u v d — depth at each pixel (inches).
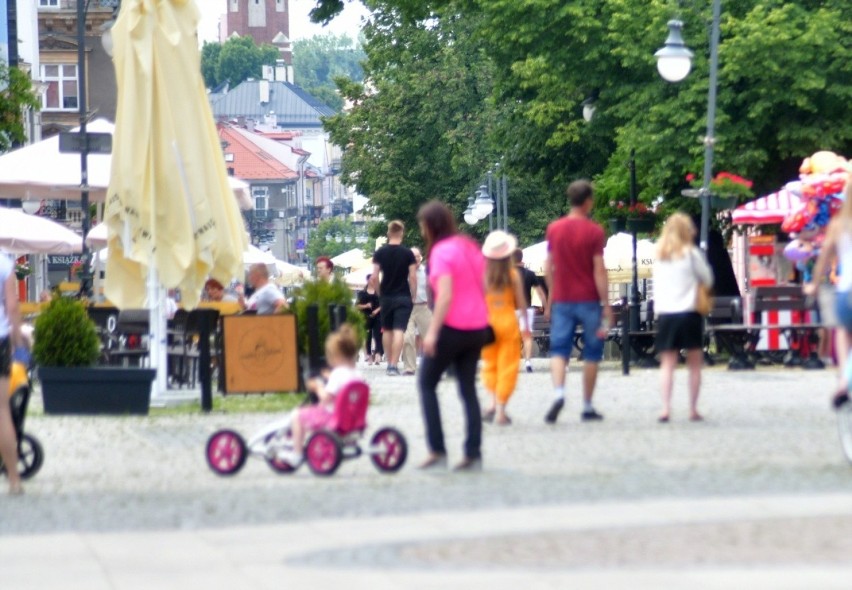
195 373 2539.4
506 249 1829.5
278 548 1032.2
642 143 3454.7
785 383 2353.6
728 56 3336.6
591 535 1029.8
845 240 1386.6
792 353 2807.6
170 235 2207.2
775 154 3508.9
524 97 4849.9
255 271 2469.2
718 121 3361.2
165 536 1103.6
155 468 1525.6
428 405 1439.5
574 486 1273.4
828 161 2770.7
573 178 4963.1
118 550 1050.1
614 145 4739.2
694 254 1800.0
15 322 1396.4
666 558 935.0
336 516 1167.0
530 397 2219.5
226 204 2314.2
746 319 3029.0
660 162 3457.2
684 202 3636.8
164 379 2274.9
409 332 3043.8
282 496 1286.9
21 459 1471.5
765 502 1151.0
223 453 1460.4
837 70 3363.7
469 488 1290.6
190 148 2218.3
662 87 3494.1
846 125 3393.2
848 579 856.9
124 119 2196.1
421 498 1242.6
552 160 4992.6
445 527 1089.4
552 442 1621.6
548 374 2874.0
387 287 2910.9
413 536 1056.2
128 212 2182.6
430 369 1437.0
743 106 3405.5
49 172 2933.1
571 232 1822.1
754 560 920.3
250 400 2309.3
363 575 918.4
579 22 3688.5
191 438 1782.7
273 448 1454.2
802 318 2849.4
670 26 2856.8
